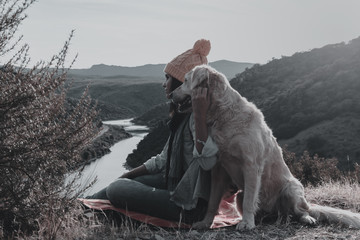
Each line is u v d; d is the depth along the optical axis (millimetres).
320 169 12031
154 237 3531
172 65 4359
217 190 4066
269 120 76188
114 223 4059
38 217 3682
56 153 3754
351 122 65375
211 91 3910
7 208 3523
